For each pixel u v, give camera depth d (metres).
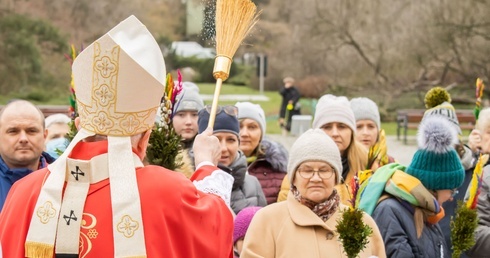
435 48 41.09
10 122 6.89
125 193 4.18
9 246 4.25
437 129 6.74
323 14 45.56
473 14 40.16
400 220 6.60
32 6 45.19
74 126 5.44
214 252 4.34
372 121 9.45
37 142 6.94
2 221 4.34
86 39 46.50
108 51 4.18
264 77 51.03
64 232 4.16
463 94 40.31
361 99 9.55
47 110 24.72
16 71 43.66
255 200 7.74
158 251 4.16
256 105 8.94
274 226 6.12
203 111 7.66
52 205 4.18
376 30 43.47
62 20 45.97
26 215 4.24
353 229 5.58
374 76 43.66
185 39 54.56
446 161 6.70
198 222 4.31
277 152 8.77
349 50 44.94
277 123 37.97
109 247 4.16
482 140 8.22
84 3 46.47
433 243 6.71
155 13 53.84
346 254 5.74
